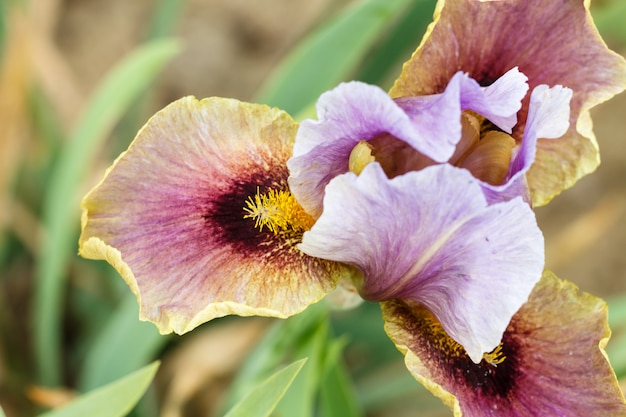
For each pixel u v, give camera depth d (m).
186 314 0.29
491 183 0.30
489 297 0.28
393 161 0.29
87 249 0.29
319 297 0.30
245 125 0.30
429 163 0.29
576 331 0.31
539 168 0.32
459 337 0.29
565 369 0.30
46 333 0.39
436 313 0.30
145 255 0.29
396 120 0.28
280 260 0.30
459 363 0.30
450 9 0.30
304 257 0.30
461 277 0.29
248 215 0.30
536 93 0.29
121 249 0.29
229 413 0.29
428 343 0.30
